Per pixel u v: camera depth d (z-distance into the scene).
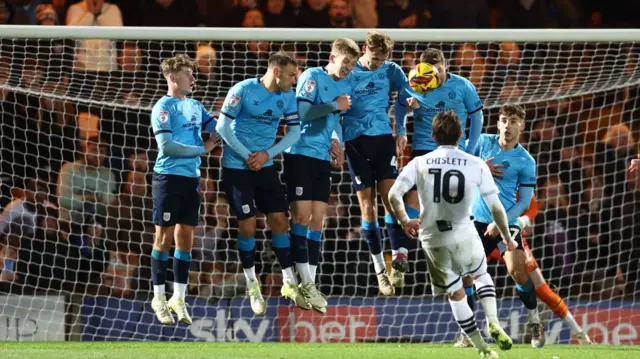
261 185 25.95
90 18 39.81
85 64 38.78
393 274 27.77
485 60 39.16
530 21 42.03
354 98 26.84
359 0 40.66
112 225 35.66
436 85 26.09
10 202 35.88
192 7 40.56
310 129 26.20
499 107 37.88
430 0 41.31
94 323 31.05
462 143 27.52
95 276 35.09
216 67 36.72
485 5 41.75
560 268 36.59
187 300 32.75
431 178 19.95
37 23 39.44
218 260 35.84
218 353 24.58
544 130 36.69
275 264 35.03
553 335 31.31
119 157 36.41
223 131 25.22
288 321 31.33
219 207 36.09
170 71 26.48
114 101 37.56
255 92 25.39
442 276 20.42
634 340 31.27
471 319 20.39
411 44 38.50
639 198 37.22
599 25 42.56
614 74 37.06
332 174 36.72
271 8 40.59
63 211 35.31
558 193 37.41
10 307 30.64
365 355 24.02
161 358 21.00
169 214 26.47
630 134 37.69
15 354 21.30
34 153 37.22
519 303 31.42
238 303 31.44
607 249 37.34
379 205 36.81
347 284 35.91
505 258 27.33
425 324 31.61
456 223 20.06
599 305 31.45
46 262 34.75
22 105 35.44
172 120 26.41
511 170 26.91
